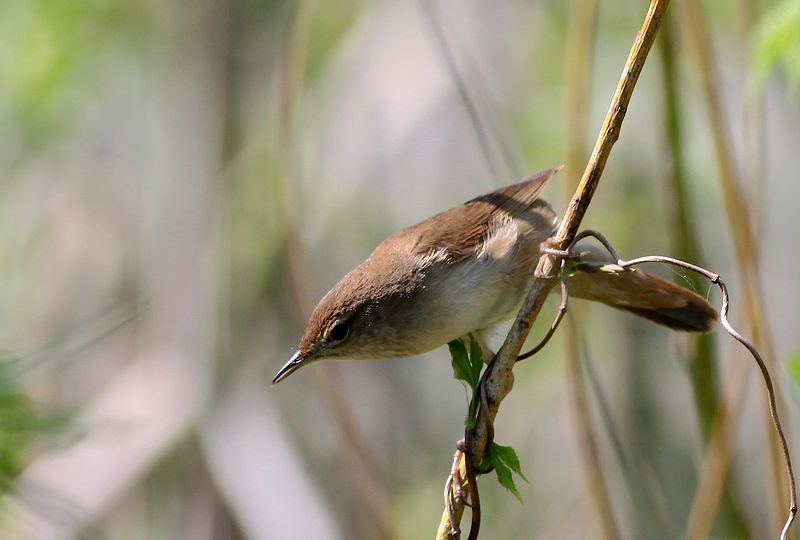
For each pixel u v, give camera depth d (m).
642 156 13.08
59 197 14.60
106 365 12.78
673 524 9.84
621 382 12.65
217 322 12.58
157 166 13.35
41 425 7.35
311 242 13.50
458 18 13.56
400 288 6.89
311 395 13.65
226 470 11.96
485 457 5.63
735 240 7.44
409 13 13.84
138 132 14.59
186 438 12.12
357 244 13.81
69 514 7.95
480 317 6.91
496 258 6.78
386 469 13.77
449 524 5.66
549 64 13.35
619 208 12.95
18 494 7.55
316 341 7.14
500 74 13.40
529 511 13.30
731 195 7.46
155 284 12.83
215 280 12.65
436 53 12.83
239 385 12.50
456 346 5.91
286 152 9.20
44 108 13.75
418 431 14.16
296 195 9.30
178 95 13.30
